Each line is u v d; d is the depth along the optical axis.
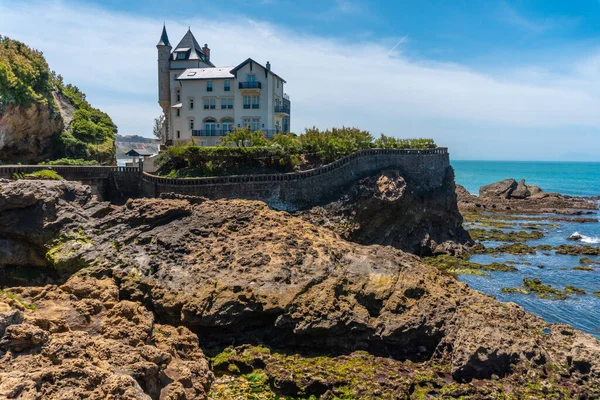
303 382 21.44
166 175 47.56
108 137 67.06
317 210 44.62
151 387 16.77
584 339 24.97
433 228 53.66
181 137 65.00
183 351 21.80
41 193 31.62
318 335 25.14
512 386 22.00
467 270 44.22
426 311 26.08
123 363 16.72
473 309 26.66
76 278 25.61
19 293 22.41
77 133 60.78
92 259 29.14
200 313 25.31
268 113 63.28
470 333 24.22
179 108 65.44
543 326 26.69
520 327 25.41
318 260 28.64
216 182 42.38
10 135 49.44
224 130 63.81
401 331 25.16
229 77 62.88
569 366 23.36
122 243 30.11
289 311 25.38
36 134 53.53
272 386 21.89
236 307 25.61
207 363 21.77
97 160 61.66
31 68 52.62
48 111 54.09
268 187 43.78
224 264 27.97
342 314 25.38
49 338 16.58
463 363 22.78
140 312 21.95
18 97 48.56
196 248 29.62
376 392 20.81
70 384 14.60
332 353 24.95
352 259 29.39
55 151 57.31
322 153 50.66
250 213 33.00
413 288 27.25
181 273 27.67
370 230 47.12
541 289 38.03
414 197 50.03
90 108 71.88
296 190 44.81
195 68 67.44
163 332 22.73
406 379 21.98
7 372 14.41
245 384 22.09
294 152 50.38
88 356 16.41
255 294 25.92
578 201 96.06
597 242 58.69
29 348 15.96
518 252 52.31
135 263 28.59
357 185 46.94
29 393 13.43
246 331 26.05
